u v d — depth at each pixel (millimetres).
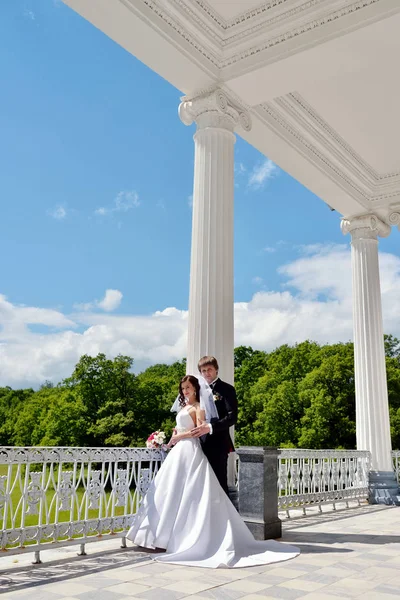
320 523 11727
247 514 9461
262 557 7535
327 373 50719
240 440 55531
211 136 11359
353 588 6023
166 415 59531
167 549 7719
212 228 10977
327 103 13500
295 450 12984
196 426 8727
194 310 10773
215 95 11297
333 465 14758
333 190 16594
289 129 13828
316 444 49250
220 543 7586
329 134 14750
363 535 9977
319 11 10234
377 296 17672
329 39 10258
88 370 59281
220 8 10555
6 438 78500
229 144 11500
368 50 10453
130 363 60688
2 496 6707
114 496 8305
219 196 11078
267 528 9289
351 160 16078
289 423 52969
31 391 84562
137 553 7852
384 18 9695
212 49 11211
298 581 6312
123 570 6789
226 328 10648
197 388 8977
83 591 5758
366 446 16719
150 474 9055
